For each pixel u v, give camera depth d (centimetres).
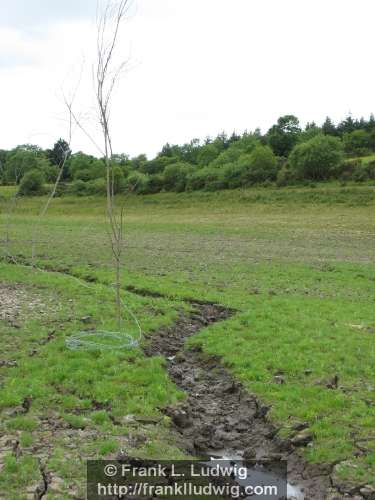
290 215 5641
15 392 1084
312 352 1388
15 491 777
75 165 10206
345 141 11294
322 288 2280
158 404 1095
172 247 3538
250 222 5244
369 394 1142
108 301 1858
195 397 1199
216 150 12838
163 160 10731
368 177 7150
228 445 1022
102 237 4078
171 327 1642
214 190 7719
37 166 5619
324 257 3188
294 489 882
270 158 8112
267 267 2745
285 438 995
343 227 4691
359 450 926
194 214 6278
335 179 7525
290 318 1700
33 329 1510
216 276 2473
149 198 7519
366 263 2980
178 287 2167
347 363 1313
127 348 1377
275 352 1394
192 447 991
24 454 873
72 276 2409
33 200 7200
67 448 903
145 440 955
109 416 1034
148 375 1219
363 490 823
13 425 962
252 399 1161
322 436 977
